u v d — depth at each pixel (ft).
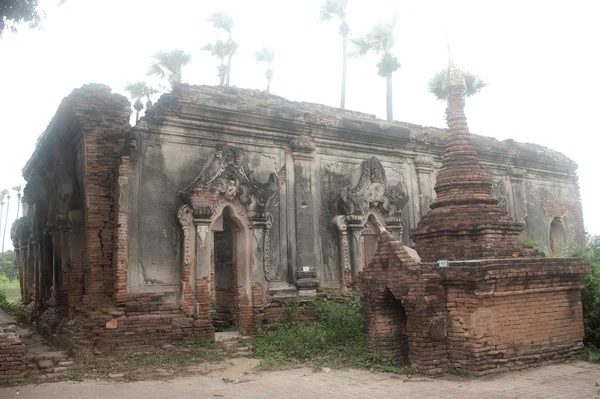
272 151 46.60
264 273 43.27
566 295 30.94
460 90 35.99
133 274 38.09
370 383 26.32
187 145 42.11
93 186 39.01
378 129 52.49
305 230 46.78
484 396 22.85
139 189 39.34
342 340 36.45
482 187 33.47
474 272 26.94
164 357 34.68
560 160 72.74
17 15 25.89
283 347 36.24
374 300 30.94
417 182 56.44
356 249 48.29
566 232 73.36
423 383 25.84
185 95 41.73
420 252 33.73
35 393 26.37
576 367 28.53
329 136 49.93
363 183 50.42
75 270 42.27
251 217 43.19
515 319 28.35
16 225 71.26
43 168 51.93
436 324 27.84
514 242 32.24
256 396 24.72
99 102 39.78
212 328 39.52
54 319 44.75
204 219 40.52
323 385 26.37
